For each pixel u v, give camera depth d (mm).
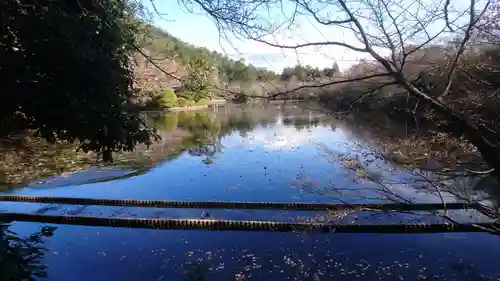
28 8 3490
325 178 8547
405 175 7363
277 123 21719
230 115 28297
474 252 4742
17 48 3594
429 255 4703
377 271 4344
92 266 4453
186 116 27688
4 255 3873
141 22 4086
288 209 6613
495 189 4715
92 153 11906
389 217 5785
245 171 9766
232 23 2297
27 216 6059
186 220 5770
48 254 4719
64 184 8461
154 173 9625
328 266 4492
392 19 2176
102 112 3961
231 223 5688
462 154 3832
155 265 4531
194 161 11164
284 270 4406
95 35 3842
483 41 2518
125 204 7004
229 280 4199
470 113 2738
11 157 9844
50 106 3670
